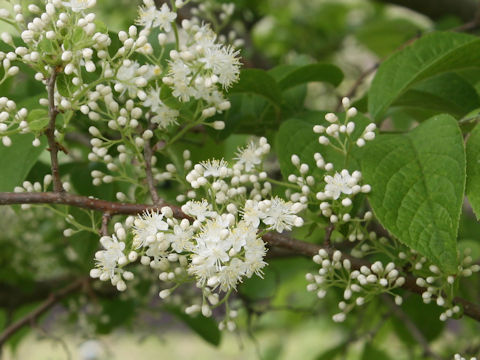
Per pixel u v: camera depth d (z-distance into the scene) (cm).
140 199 33
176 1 33
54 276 54
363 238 33
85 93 31
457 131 31
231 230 30
